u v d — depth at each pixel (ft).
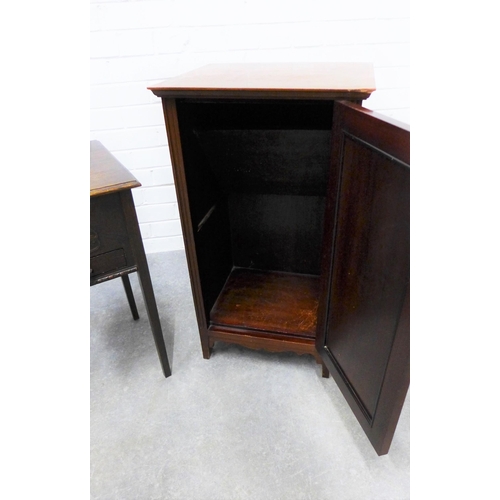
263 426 3.75
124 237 3.34
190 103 3.49
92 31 4.95
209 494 3.23
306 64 4.38
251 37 5.11
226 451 3.54
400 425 3.72
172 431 3.74
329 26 5.07
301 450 3.53
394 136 2.19
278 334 4.27
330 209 3.18
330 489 3.22
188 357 4.58
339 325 3.44
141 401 4.05
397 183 2.26
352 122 2.63
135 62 5.18
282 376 4.30
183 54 5.18
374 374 2.93
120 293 5.75
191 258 3.92
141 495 3.24
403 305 2.38
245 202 5.06
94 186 3.02
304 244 5.20
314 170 4.05
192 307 5.40
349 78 3.31
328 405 3.94
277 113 3.65
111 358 4.60
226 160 4.13
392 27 5.09
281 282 5.23
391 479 3.27
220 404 3.99
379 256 2.61
